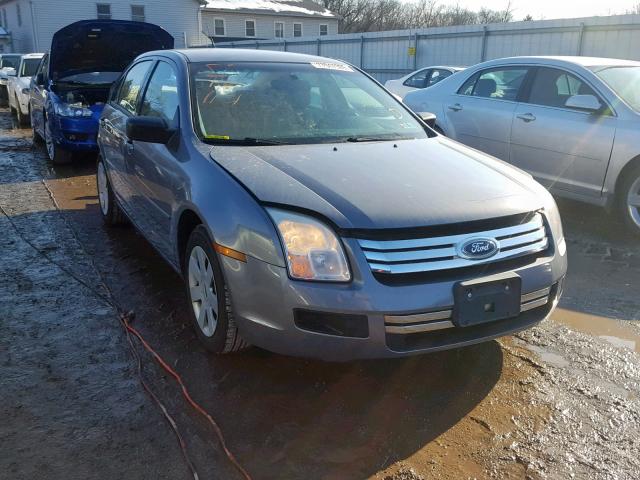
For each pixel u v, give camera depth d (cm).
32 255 504
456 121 727
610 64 629
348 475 246
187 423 279
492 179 328
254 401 297
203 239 320
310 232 272
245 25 4222
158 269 474
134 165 451
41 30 3291
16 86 1362
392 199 287
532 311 306
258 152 343
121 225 585
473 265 279
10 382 309
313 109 407
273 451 260
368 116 420
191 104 384
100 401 294
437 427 279
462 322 273
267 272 276
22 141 1145
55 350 343
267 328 281
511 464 254
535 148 636
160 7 3541
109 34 886
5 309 395
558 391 309
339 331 269
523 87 661
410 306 265
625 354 349
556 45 1686
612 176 570
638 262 512
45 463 250
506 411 292
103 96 895
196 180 328
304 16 4400
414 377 321
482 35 1903
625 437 273
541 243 307
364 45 2402
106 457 255
